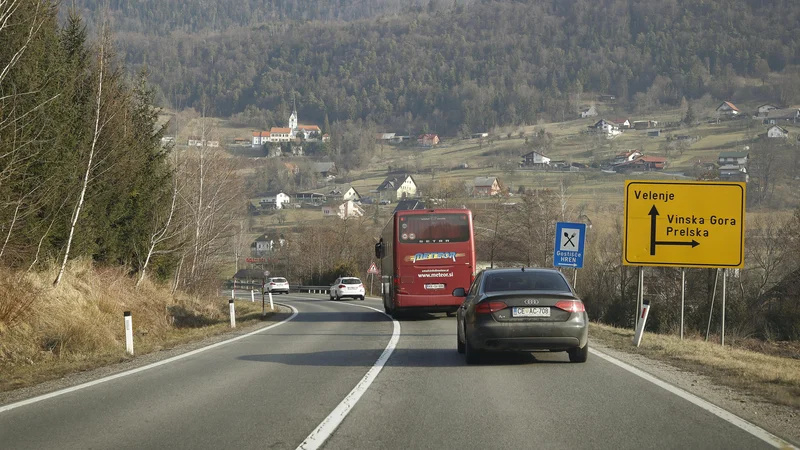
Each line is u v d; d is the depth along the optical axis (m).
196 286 43.06
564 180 136.12
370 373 11.84
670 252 19.73
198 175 43.38
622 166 147.50
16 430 7.84
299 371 12.29
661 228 19.77
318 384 10.75
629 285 50.53
